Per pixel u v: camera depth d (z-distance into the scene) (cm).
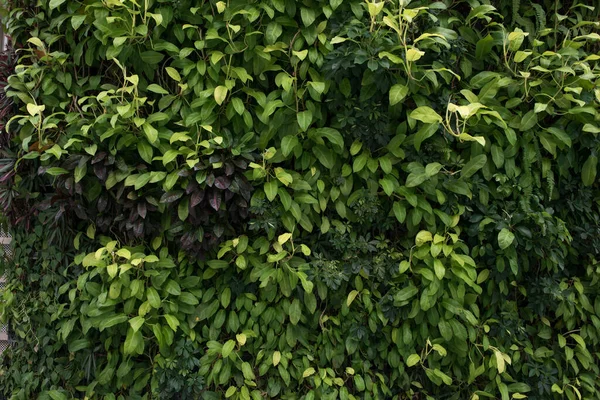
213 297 274
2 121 274
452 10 272
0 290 296
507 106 263
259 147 263
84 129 240
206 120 257
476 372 265
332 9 252
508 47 260
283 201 253
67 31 267
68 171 249
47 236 278
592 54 272
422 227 275
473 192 269
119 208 261
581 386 280
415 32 252
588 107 250
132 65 266
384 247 271
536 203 264
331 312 279
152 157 257
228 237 268
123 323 259
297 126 263
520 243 256
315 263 261
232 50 256
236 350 266
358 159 261
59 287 275
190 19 262
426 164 262
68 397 271
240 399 259
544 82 263
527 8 280
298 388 271
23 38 276
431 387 278
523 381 278
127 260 255
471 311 271
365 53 236
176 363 258
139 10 253
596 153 268
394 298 261
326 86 259
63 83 270
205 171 247
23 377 275
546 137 267
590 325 280
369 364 274
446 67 259
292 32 264
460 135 238
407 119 257
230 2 256
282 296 271
